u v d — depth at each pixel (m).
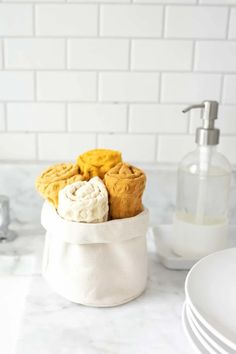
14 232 1.26
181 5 1.20
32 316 0.90
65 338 0.85
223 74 1.25
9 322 1.09
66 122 1.27
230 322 0.79
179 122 1.28
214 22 1.21
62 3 1.19
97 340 0.85
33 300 0.95
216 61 1.24
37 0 1.18
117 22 1.21
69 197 0.90
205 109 1.06
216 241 1.08
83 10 1.20
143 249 0.96
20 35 1.21
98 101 1.26
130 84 1.25
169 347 0.84
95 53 1.22
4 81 1.24
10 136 1.28
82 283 0.92
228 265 0.94
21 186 1.27
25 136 1.28
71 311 0.92
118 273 0.93
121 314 0.92
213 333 0.76
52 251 0.96
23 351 0.82
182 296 0.98
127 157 1.30
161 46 1.23
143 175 0.93
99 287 0.92
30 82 1.24
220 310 0.81
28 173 1.26
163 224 1.31
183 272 1.07
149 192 1.28
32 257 1.14
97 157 0.98
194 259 1.07
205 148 1.08
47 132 1.28
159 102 1.26
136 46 1.22
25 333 0.86
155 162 1.30
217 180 1.09
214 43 1.23
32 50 1.22
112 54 1.23
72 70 1.24
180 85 1.25
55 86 1.24
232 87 1.26
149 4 1.20
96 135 1.28
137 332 0.87
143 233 0.94
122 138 1.29
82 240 0.90
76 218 0.89
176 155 1.30
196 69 1.24
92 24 1.21
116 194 0.91
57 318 0.90
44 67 1.23
